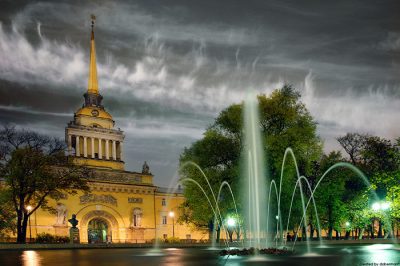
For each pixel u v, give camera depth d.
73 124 98.50
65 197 82.62
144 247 58.25
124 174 93.12
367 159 67.50
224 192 55.12
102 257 31.67
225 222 62.09
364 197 62.22
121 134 103.00
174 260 26.88
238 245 58.84
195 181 56.22
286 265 21.33
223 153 56.16
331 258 26.23
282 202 51.59
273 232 51.34
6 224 64.25
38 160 59.06
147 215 93.50
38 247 52.88
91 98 105.12
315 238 67.75
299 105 56.31
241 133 56.25
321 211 62.50
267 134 54.31
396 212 50.41
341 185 64.62
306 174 55.22
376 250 36.47
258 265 21.64
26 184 58.25
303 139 53.00
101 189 88.00
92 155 97.38
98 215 86.62
